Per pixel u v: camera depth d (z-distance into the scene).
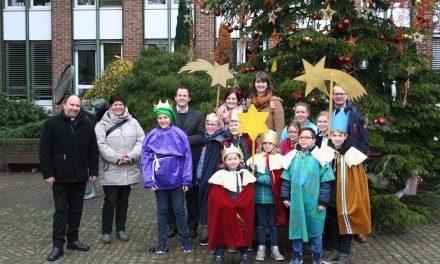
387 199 6.56
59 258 5.79
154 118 11.17
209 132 6.02
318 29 7.27
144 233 6.96
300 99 6.88
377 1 7.41
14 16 17.30
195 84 11.30
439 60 15.28
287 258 5.72
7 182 12.03
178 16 15.32
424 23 7.42
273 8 7.25
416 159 6.73
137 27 16.72
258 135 5.79
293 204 5.23
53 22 16.92
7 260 5.75
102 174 6.39
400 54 7.01
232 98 6.34
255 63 7.69
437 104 7.40
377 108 6.75
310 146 5.30
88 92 14.60
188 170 5.92
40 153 5.70
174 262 5.64
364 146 6.00
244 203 5.26
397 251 6.03
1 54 17.19
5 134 14.29
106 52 17.16
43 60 17.33
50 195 10.12
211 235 5.30
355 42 6.88
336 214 5.45
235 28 7.71
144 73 11.48
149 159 5.93
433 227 7.19
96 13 16.97
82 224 7.51
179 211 5.96
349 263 5.57
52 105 17.11
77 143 5.82
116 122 6.36
